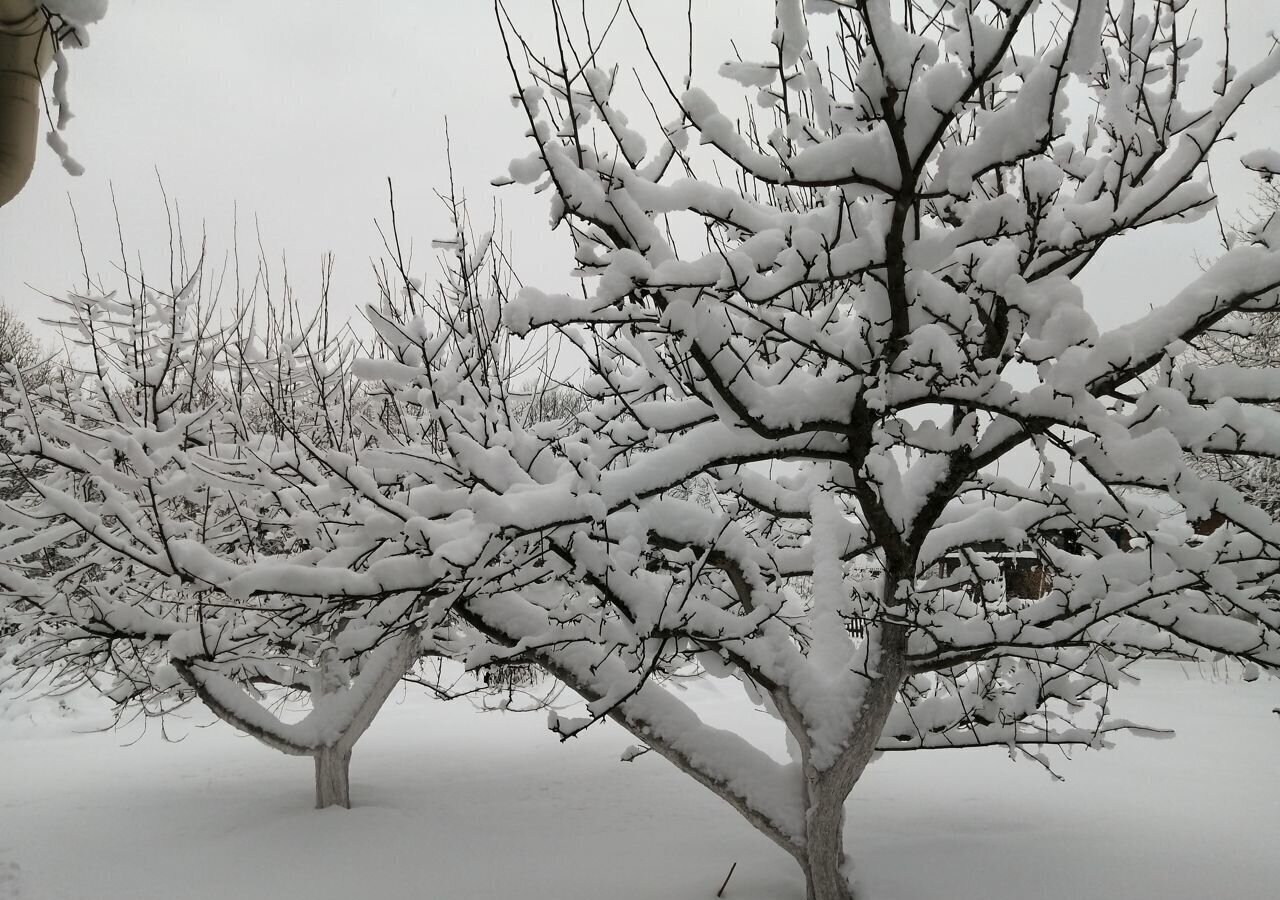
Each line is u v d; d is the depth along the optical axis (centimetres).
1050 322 380
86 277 845
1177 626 485
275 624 674
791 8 319
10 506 579
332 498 548
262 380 886
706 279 353
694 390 429
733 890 596
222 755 1138
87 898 617
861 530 589
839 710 502
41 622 722
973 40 306
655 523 534
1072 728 614
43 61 234
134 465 527
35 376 943
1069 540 786
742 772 543
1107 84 473
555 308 371
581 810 861
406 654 817
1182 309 386
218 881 646
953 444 458
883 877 605
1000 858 648
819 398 427
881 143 336
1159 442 372
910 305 398
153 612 759
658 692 551
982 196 473
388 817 794
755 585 538
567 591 620
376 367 542
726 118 342
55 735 1271
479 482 472
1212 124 379
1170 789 895
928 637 537
